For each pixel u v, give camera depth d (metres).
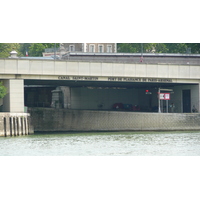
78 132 88.81
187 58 107.12
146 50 160.50
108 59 101.81
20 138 74.00
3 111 83.69
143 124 90.44
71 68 84.38
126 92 119.12
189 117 92.38
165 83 96.56
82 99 115.50
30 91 116.31
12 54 97.00
